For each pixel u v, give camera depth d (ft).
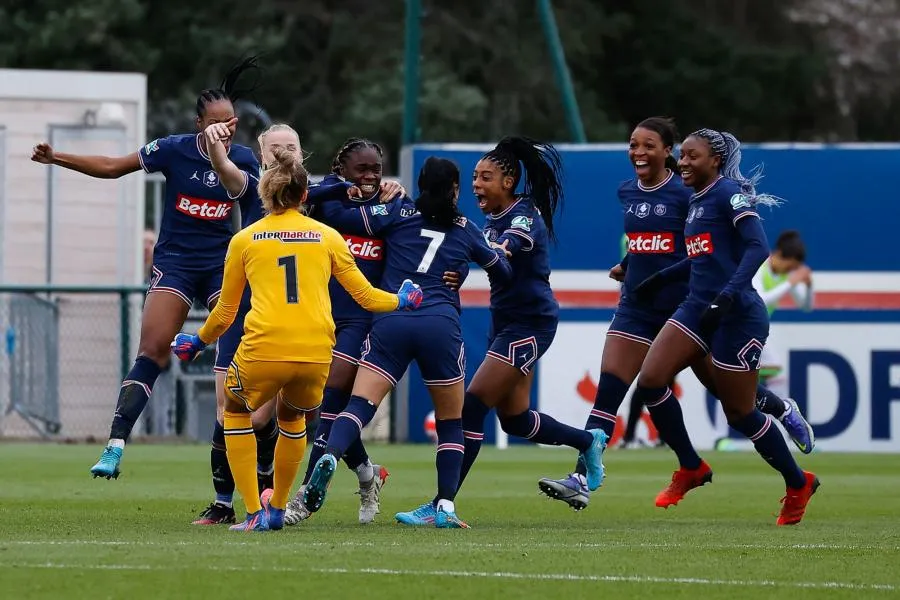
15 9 406.00
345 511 121.39
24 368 226.38
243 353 93.45
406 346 103.45
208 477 158.61
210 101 113.19
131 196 242.58
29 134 238.89
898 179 226.99
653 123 122.31
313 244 94.27
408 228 105.81
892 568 84.58
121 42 398.83
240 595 71.46
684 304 115.96
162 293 112.47
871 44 463.42
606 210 227.20
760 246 110.83
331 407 111.34
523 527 108.99
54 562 81.05
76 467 172.55
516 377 112.57
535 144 115.24
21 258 239.09
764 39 474.90
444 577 77.77
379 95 398.83
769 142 462.19
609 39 453.58
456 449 106.01
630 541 97.86
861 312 226.17
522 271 112.16
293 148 106.83
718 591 75.51
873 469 189.88
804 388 226.17
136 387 110.11
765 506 134.10
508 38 419.13
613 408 122.52
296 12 418.72
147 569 78.59
